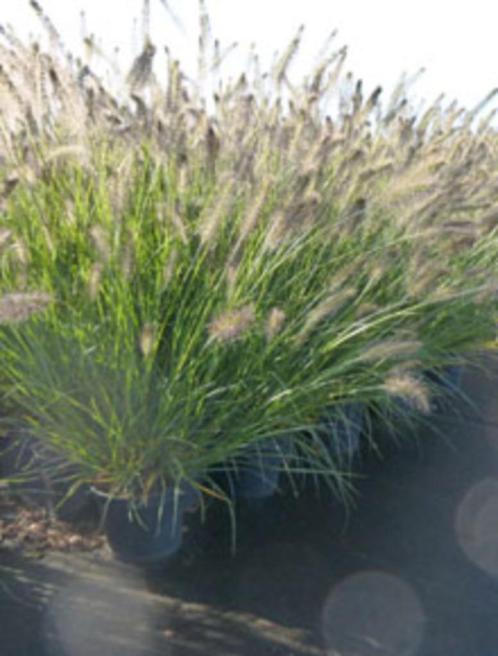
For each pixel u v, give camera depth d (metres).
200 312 2.64
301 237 2.72
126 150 2.96
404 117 4.07
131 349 2.44
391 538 2.82
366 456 3.53
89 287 2.33
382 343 2.61
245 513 2.90
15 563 2.50
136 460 2.53
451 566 2.66
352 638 2.24
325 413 2.97
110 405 2.45
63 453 2.61
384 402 3.44
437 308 3.44
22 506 2.84
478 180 3.70
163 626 2.24
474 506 3.09
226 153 3.07
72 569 2.49
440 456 3.57
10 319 2.06
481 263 3.82
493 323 3.88
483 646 2.26
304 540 2.76
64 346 2.59
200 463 2.58
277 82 3.65
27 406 2.59
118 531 2.50
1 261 2.67
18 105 2.92
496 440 3.80
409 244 3.26
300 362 2.80
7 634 2.15
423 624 2.33
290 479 2.88
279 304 2.80
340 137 3.11
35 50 3.14
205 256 2.72
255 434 2.66
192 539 2.71
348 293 2.53
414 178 2.95
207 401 2.64
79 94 3.02
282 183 3.05
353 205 2.87
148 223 2.85
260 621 2.29
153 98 3.22
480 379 4.85
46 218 2.72
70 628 2.19
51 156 2.69
